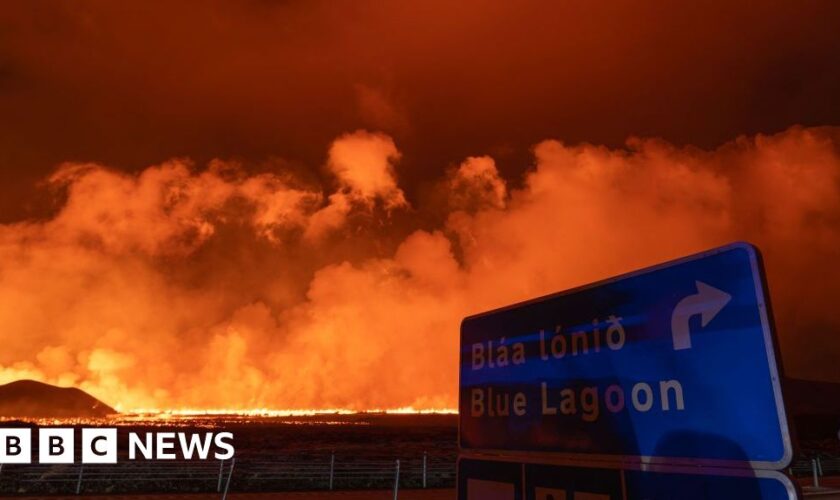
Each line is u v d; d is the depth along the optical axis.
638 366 2.49
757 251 2.08
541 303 3.13
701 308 2.25
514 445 3.14
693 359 2.25
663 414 2.34
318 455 48.88
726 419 2.09
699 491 2.14
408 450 76.69
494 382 3.38
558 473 2.83
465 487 3.48
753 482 1.96
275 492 20.12
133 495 18.81
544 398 2.99
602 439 2.60
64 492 19.20
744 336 2.08
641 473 2.39
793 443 1.86
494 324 3.47
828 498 6.85
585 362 2.78
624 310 2.61
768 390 1.97
